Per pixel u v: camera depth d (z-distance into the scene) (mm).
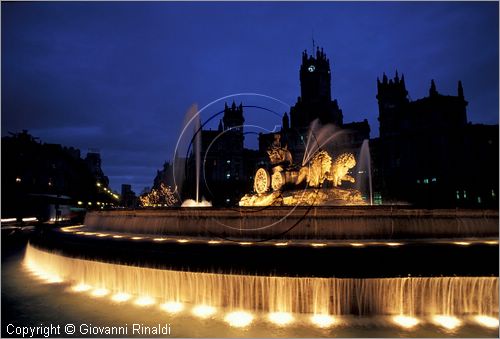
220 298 12195
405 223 15023
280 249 11992
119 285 14023
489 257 11562
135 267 13414
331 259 11492
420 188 72625
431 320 11164
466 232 15219
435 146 71938
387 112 82000
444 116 72500
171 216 17203
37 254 19312
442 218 15227
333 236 14922
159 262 12883
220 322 11172
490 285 11523
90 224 22484
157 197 39000
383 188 77062
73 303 13070
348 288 11453
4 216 71000
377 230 14930
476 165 69000
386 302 11438
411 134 75750
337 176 20188
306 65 118938
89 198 107125
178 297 12812
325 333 10328
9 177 75250
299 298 11609
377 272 11281
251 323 11062
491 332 10383
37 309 12523
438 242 13461
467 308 11508
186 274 12680
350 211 15164
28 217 72688
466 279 11477
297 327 10734
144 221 18344
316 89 116625
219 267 12078
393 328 10625
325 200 19422
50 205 74500
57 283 15664
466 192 68000
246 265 11859
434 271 11305
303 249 11867
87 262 14969
